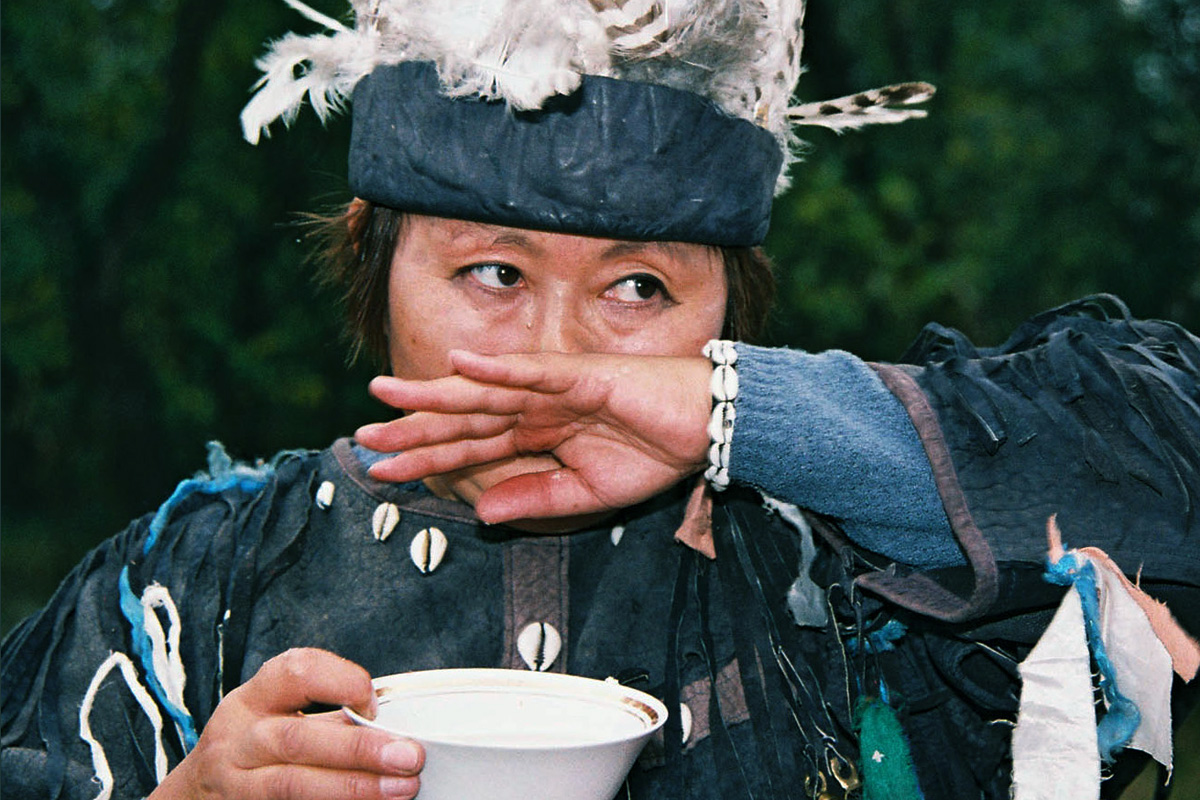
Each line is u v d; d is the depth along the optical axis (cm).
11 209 662
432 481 141
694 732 136
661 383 126
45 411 681
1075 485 130
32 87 673
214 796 111
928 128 630
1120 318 154
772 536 145
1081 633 126
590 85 123
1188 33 684
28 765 137
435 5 125
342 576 139
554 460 132
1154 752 129
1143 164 654
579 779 102
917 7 657
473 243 128
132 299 671
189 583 140
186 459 680
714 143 128
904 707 138
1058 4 671
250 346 659
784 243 594
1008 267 623
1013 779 127
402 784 103
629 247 128
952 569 132
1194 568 129
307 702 110
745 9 126
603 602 140
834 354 138
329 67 136
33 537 681
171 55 642
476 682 118
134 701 138
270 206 660
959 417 132
